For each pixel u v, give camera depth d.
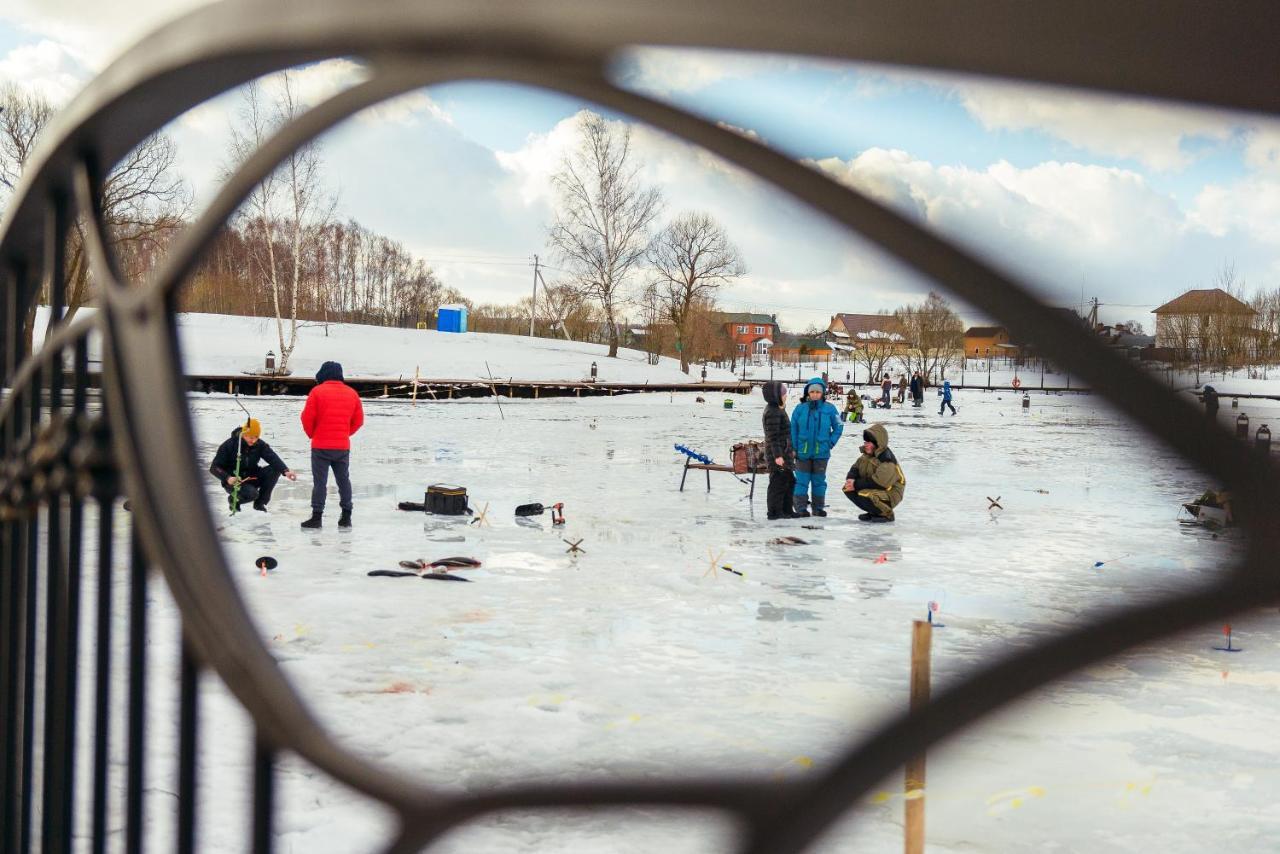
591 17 0.40
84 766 3.67
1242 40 0.32
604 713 5.06
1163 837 3.77
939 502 15.70
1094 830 3.82
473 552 10.16
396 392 49.34
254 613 0.85
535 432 29.50
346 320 95.19
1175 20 0.32
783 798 0.45
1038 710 0.38
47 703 1.34
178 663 0.94
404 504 13.20
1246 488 0.33
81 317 1.17
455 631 6.80
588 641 6.64
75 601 1.32
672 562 9.86
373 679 5.61
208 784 3.87
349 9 0.52
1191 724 5.05
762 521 13.05
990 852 3.60
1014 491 17.25
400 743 4.58
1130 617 0.36
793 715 5.05
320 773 0.70
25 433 1.40
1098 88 0.34
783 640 6.77
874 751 0.42
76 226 1.31
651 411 44.25
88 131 1.05
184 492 0.87
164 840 3.05
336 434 11.61
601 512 13.52
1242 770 4.45
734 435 30.23
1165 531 12.55
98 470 1.18
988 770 4.39
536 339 78.44
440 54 0.47
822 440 13.67
